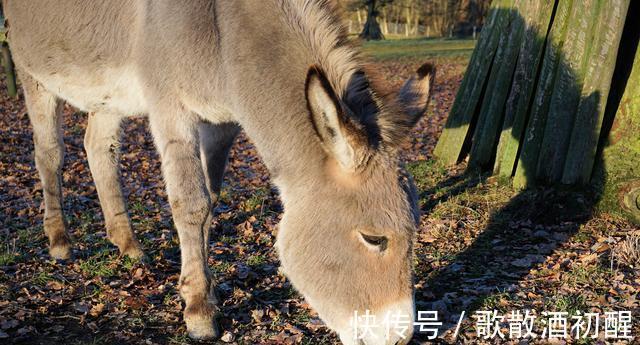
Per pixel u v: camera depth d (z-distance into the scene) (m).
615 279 4.96
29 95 5.81
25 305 4.72
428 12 44.66
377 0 40.34
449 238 6.00
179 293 4.73
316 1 3.88
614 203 6.15
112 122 5.73
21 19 5.65
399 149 3.43
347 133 3.14
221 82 4.12
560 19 6.66
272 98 3.80
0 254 5.75
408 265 3.36
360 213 3.35
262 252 5.90
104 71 4.97
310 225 3.51
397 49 30.97
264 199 7.43
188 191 4.23
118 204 5.75
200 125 4.91
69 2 5.11
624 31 6.48
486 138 7.53
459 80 18.64
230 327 4.42
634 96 6.18
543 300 4.70
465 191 7.08
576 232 5.97
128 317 4.60
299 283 3.62
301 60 3.78
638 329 4.24
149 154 10.40
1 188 8.12
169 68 4.25
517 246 5.76
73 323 4.52
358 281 3.40
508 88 7.39
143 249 5.84
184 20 4.16
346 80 3.58
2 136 11.17
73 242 5.99
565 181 6.43
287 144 3.70
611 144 6.31
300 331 4.32
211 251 5.88
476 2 43.72
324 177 3.50
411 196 3.39
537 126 6.75
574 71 6.46
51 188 5.77
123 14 4.70
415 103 3.57
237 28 3.98
